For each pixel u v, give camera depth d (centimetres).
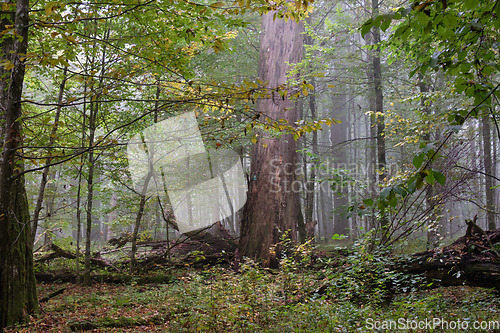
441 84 1091
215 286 528
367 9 1244
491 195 1138
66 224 1118
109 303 646
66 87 858
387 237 677
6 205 380
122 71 368
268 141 1025
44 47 427
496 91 243
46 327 478
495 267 539
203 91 409
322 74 322
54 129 416
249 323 433
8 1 423
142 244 1177
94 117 837
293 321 447
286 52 1105
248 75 1426
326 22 1143
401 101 778
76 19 326
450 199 652
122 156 590
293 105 1033
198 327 437
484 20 250
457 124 228
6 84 487
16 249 474
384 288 591
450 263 582
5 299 453
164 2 366
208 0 908
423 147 204
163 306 583
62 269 1009
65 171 929
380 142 1153
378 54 1145
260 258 944
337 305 489
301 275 593
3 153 362
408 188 206
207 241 1163
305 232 1361
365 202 220
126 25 704
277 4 339
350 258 602
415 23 221
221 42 402
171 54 486
